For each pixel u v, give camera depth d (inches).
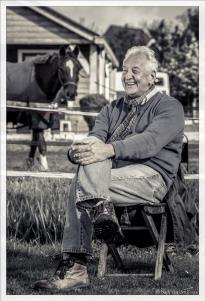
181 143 143.3
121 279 146.9
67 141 351.3
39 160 307.7
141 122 142.9
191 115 414.6
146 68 143.8
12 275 156.3
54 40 456.8
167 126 137.5
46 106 345.7
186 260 175.0
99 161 127.6
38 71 342.0
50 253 185.5
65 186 226.7
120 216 142.6
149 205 135.9
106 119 150.3
